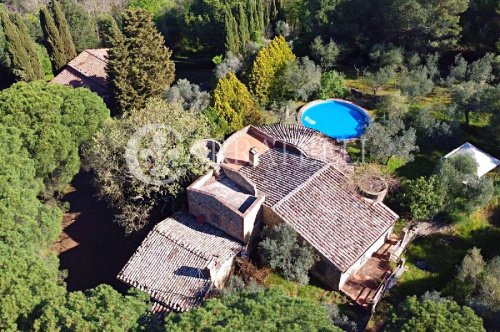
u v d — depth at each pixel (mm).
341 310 34219
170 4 79625
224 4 64938
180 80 55031
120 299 26672
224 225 36312
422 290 36125
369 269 36719
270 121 51562
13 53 58531
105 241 41781
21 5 86500
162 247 34844
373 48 56562
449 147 46406
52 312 24844
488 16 54156
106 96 57281
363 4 57250
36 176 40594
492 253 38469
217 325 23109
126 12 51406
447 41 54625
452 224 40000
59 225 36812
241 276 35219
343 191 37562
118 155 39375
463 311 24844
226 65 56656
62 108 41938
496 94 44969
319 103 54344
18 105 40344
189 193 36906
